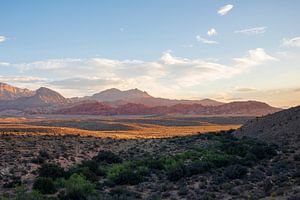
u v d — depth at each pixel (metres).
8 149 51.25
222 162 42.03
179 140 68.81
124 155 54.78
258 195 26.83
